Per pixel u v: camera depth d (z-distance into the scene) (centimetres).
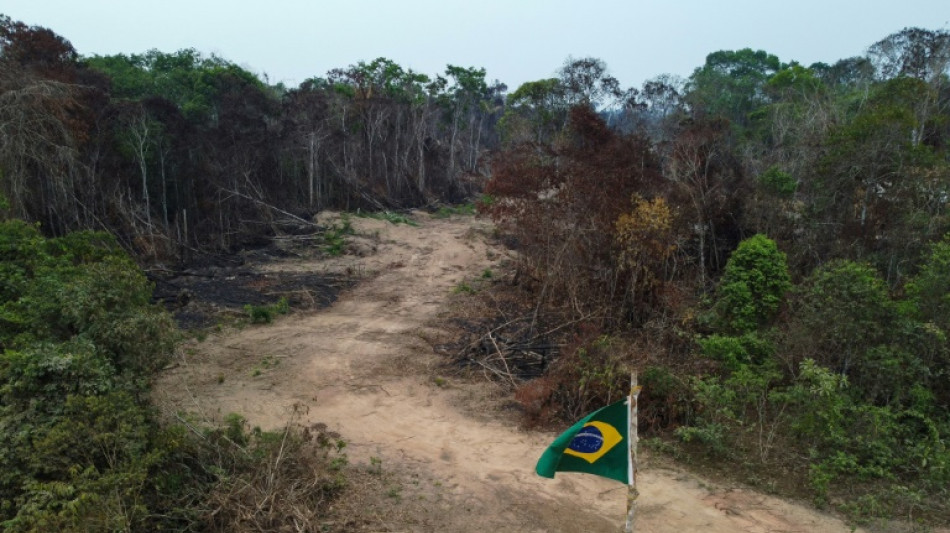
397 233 3111
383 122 4084
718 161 2114
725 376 1328
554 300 1877
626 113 3441
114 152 2622
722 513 908
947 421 1153
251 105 3403
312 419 1219
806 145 2167
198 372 1433
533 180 2014
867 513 906
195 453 891
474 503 930
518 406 1295
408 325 1825
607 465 706
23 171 2100
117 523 691
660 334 1521
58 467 745
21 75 2158
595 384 1234
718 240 2028
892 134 1797
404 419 1231
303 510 851
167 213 2912
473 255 2711
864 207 1814
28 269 1295
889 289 1605
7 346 1012
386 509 902
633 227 1672
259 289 2180
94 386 852
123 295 1073
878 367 1183
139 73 3544
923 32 2691
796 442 1108
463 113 4972
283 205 3341
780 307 1483
